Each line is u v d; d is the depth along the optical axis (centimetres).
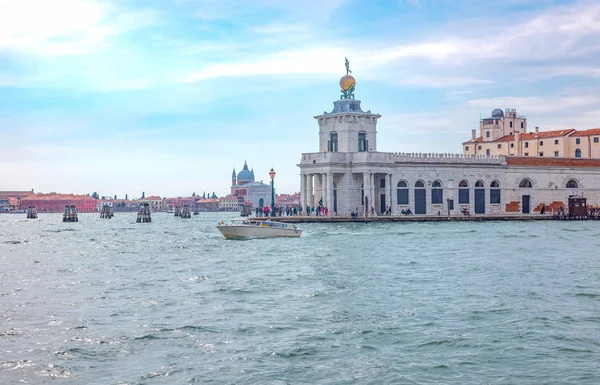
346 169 14025
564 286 5028
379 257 7038
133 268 6638
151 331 3694
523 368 3025
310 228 11669
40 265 7100
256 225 9794
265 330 3706
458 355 3219
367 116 14425
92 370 3041
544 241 8906
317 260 6850
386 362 3125
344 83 14738
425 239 9250
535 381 2864
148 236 12425
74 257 8056
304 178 14400
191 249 8688
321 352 3281
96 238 12106
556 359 3145
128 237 12188
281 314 4106
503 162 15338
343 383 2867
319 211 13900
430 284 5175
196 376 2952
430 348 3338
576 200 14675
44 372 3019
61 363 3139
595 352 3247
